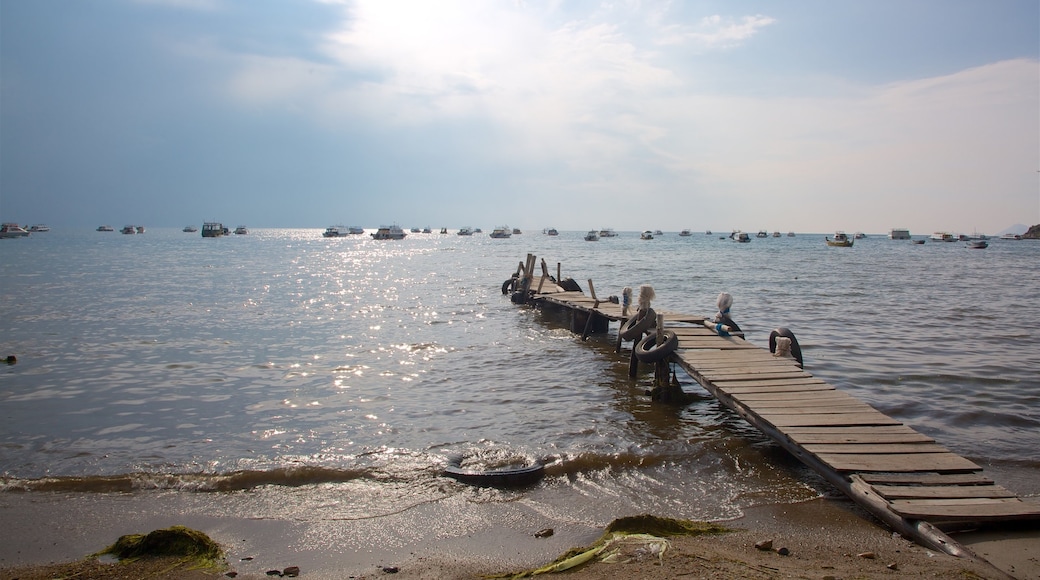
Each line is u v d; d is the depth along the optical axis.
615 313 19.78
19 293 34.28
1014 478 8.84
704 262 69.00
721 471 9.17
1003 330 21.89
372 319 25.50
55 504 8.07
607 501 8.13
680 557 5.97
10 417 11.83
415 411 12.32
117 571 6.21
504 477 8.65
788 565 5.97
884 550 6.48
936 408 12.27
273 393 13.70
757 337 20.61
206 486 8.66
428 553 6.75
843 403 10.10
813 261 72.38
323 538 7.13
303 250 101.44
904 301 31.12
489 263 67.25
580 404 12.90
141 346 19.20
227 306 29.42
